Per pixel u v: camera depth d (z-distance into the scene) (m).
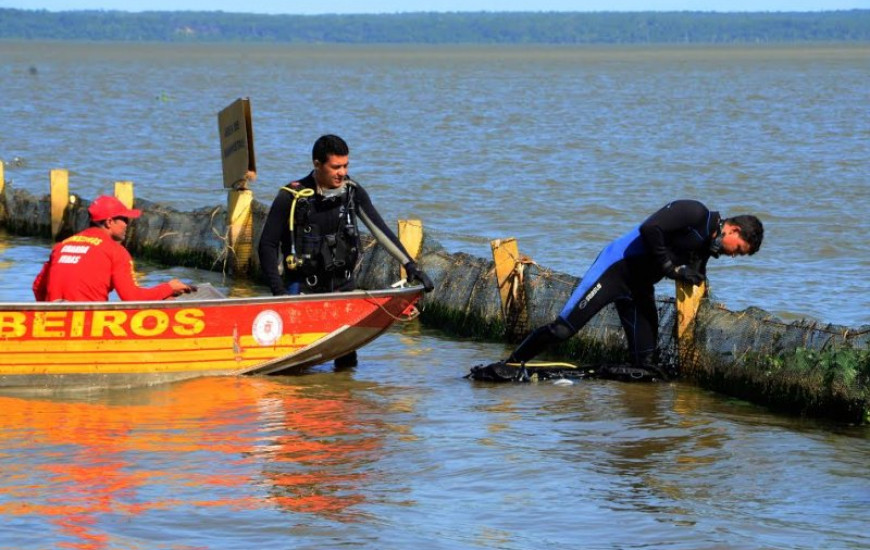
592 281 19.28
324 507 13.76
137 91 133.00
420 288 19.84
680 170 54.38
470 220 38.66
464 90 142.38
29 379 18.41
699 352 19.70
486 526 13.27
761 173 52.91
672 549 12.65
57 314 18.22
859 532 13.18
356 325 19.75
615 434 16.83
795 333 18.64
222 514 13.45
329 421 17.25
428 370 20.66
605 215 39.97
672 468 15.38
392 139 72.56
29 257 31.27
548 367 20.27
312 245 19.38
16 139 68.62
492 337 23.09
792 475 15.14
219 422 17.06
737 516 13.66
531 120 90.19
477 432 16.84
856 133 76.00
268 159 59.47
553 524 13.35
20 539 12.50
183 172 52.81
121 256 18.84
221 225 29.69
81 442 15.95
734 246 18.97
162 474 14.76
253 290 27.22
